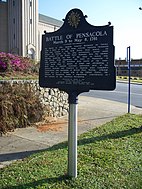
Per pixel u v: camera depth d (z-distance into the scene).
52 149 5.04
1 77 8.68
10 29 37.19
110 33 3.43
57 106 8.77
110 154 4.72
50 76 3.91
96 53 3.53
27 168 3.97
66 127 7.20
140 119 8.12
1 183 3.47
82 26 3.64
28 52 36.69
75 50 3.70
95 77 3.54
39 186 3.40
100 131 6.47
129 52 9.61
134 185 3.62
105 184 3.58
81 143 5.35
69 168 3.71
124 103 12.89
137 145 5.40
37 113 7.57
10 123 6.62
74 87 3.66
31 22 37.09
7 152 4.95
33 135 6.27
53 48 3.90
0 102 6.55
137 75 44.91
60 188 3.38
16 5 36.31
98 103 12.27
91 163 4.26
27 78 9.07
